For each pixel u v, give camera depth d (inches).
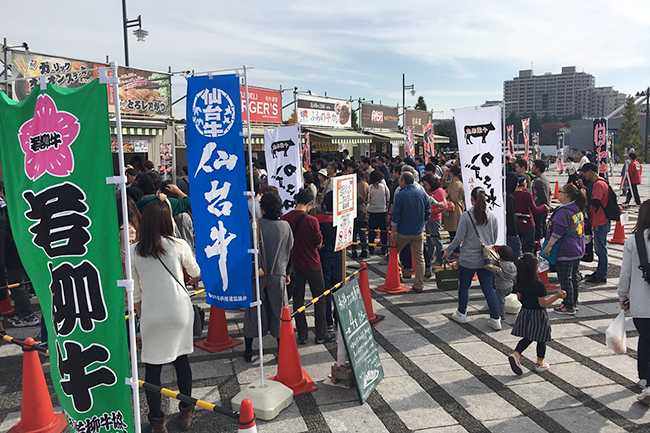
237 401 165.6
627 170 665.6
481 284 240.2
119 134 105.7
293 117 784.3
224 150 161.6
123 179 106.7
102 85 104.9
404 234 296.5
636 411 162.4
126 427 117.2
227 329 228.7
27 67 403.2
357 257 400.2
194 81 162.9
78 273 113.8
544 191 341.1
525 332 187.3
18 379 193.6
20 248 122.8
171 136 556.7
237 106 157.6
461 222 241.3
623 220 433.1
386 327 244.2
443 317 257.1
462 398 173.5
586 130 2507.4
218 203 165.9
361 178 397.1
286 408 168.1
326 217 236.7
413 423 157.8
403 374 193.5
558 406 166.7
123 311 111.4
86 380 117.1
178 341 145.9
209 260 171.5
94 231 110.5
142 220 143.1
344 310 176.4
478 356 208.8
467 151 283.7
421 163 592.7
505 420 158.7
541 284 183.8
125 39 661.3
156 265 142.8
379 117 1072.2
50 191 113.9
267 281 196.1
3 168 125.3
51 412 159.6
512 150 968.9
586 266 360.2
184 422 155.3
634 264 166.1
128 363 114.3
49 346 123.9
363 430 154.5
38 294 122.3
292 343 180.4
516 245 301.1
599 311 260.1
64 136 110.0
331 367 195.2
